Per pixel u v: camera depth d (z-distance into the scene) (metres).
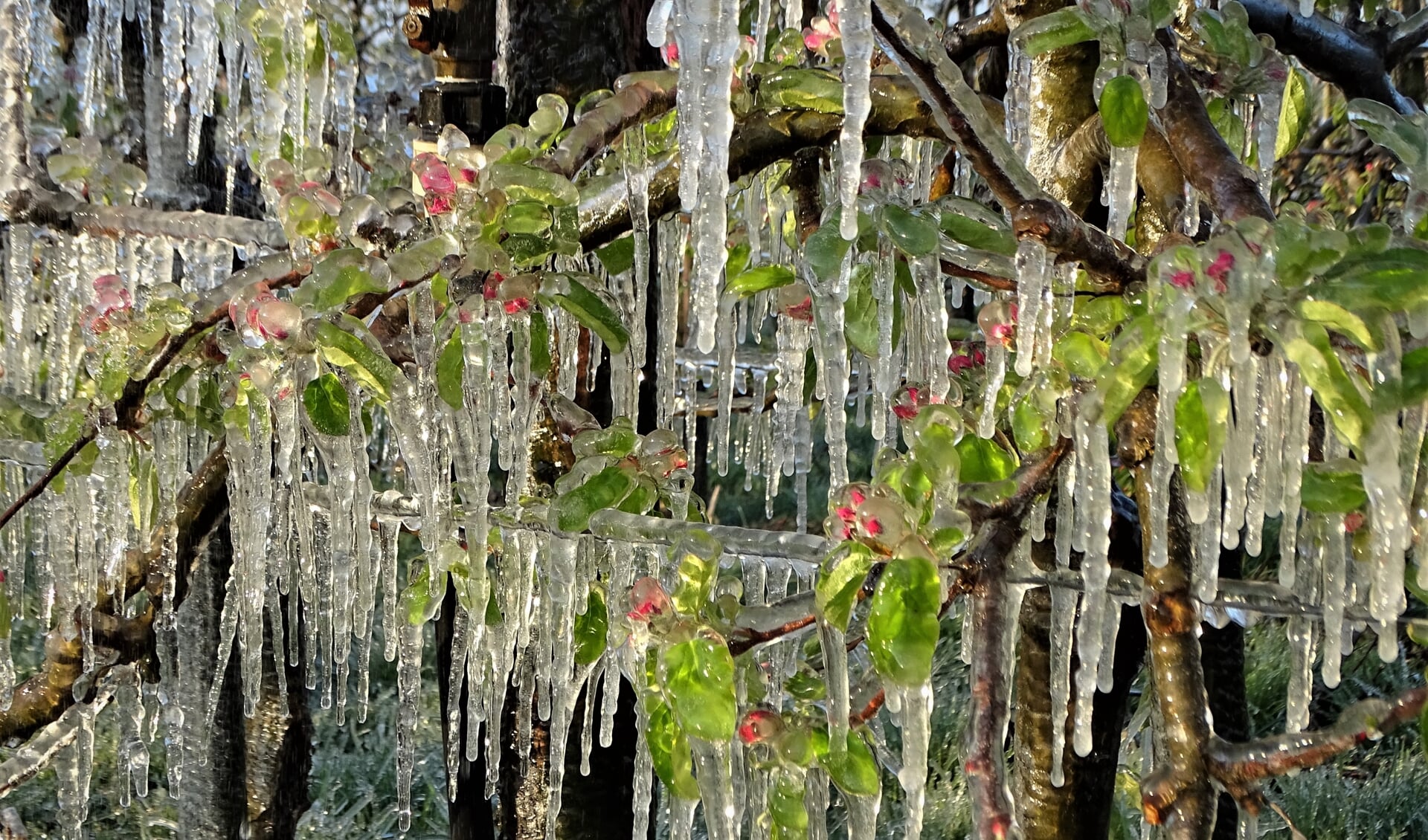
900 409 0.92
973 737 0.79
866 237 0.90
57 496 1.05
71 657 1.08
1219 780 0.81
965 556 0.83
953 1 1.59
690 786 0.88
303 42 1.05
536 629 1.07
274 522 1.18
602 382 1.16
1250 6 0.99
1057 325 0.88
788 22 0.94
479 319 0.95
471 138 1.13
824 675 0.91
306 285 0.91
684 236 1.14
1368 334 0.76
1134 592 0.88
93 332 0.99
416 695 1.06
